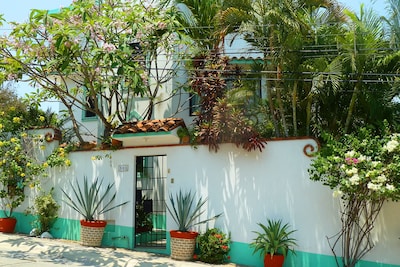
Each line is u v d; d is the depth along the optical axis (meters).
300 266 8.05
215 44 11.02
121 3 10.84
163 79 13.15
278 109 9.94
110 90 11.95
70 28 9.45
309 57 8.93
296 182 8.36
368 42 8.20
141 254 9.33
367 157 7.05
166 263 8.45
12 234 11.08
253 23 8.87
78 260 8.62
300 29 8.56
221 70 9.84
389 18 8.59
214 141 9.02
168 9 11.23
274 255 7.99
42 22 9.68
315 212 8.09
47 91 12.60
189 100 13.15
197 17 11.58
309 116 9.14
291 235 8.24
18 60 10.11
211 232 8.84
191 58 11.20
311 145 8.32
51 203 10.77
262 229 8.52
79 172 10.80
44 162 11.02
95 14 9.89
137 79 9.59
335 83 8.12
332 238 7.85
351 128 9.21
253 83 10.22
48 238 10.66
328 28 9.15
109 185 10.34
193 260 8.82
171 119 10.16
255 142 8.63
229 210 8.92
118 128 10.36
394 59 8.36
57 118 13.55
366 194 7.07
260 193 8.66
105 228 10.22
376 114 8.60
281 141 8.63
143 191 11.34
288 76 8.94
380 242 7.44
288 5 8.48
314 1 9.00
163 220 11.12
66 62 9.35
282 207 8.41
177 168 9.62
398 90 8.26
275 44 8.84
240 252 8.65
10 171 11.09
